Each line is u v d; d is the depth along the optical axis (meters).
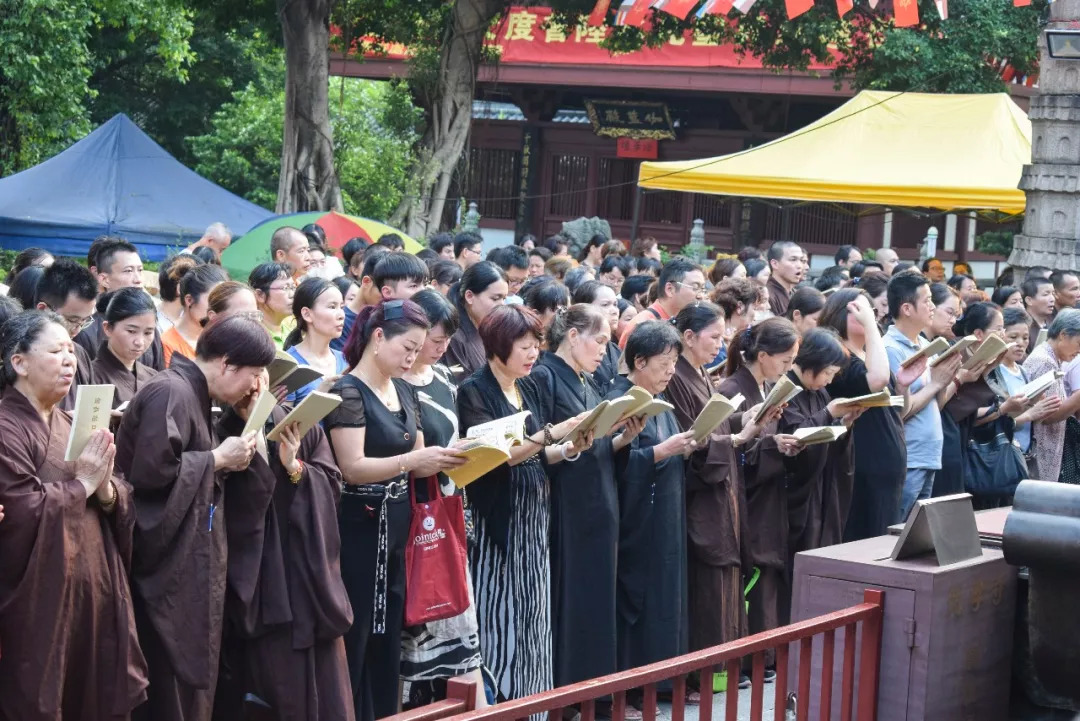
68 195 16.47
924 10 21.62
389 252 6.85
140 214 16.50
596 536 5.68
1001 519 5.73
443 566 4.97
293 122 20.33
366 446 4.84
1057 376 7.95
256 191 31.45
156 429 4.14
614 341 8.11
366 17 22.50
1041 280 10.98
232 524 4.34
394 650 4.88
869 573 4.81
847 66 23.02
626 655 6.02
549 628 5.48
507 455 4.64
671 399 6.39
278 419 4.66
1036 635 4.39
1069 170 12.94
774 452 6.57
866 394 7.22
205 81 35.50
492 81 28.91
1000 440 8.43
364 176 23.52
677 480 6.09
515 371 5.42
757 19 22.03
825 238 29.42
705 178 17.06
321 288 5.86
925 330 8.91
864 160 16.41
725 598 6.39
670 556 6.01
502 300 6.53
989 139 16.39
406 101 23.31
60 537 3.88
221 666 4.48
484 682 5.38
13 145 23.44
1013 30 21.62
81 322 5.58
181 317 6.26
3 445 3.95
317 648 4.49
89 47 32.84
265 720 4.42
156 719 4.21
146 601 4.14
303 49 20.09
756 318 8.23
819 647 4.82
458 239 9.66
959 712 4.87
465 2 21.62
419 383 5.23
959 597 4.81
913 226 29.16
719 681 6.52
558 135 31.97
